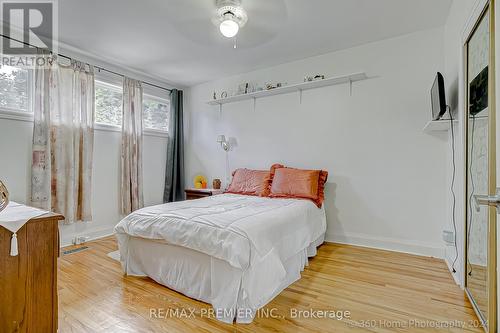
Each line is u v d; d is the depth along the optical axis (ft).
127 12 8.00
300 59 11.59
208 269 6.01
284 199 9.83
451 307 5.74
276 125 12.32
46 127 9.46
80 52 10.66
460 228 6.82
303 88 11.39
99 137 11.50
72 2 7.50
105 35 9.41
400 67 9.58
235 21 7.97
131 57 11.27
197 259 6.21
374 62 10.03
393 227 9.69
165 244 6.82
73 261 8.56
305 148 11.53
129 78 12.62
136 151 12.72
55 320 4.53
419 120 9.25
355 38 9.73
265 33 9.32
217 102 13.84
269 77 12.50
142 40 9.80
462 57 6.40
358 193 10.34
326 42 10.03
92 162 11.05
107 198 11.75
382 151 9.89
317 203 9.84
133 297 6.28
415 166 9.32
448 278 7.22
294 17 8.32
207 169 14.69
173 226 6.46
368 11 8.04
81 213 10.66
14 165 8.99
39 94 9.32
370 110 10.12
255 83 12.93
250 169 12.74
